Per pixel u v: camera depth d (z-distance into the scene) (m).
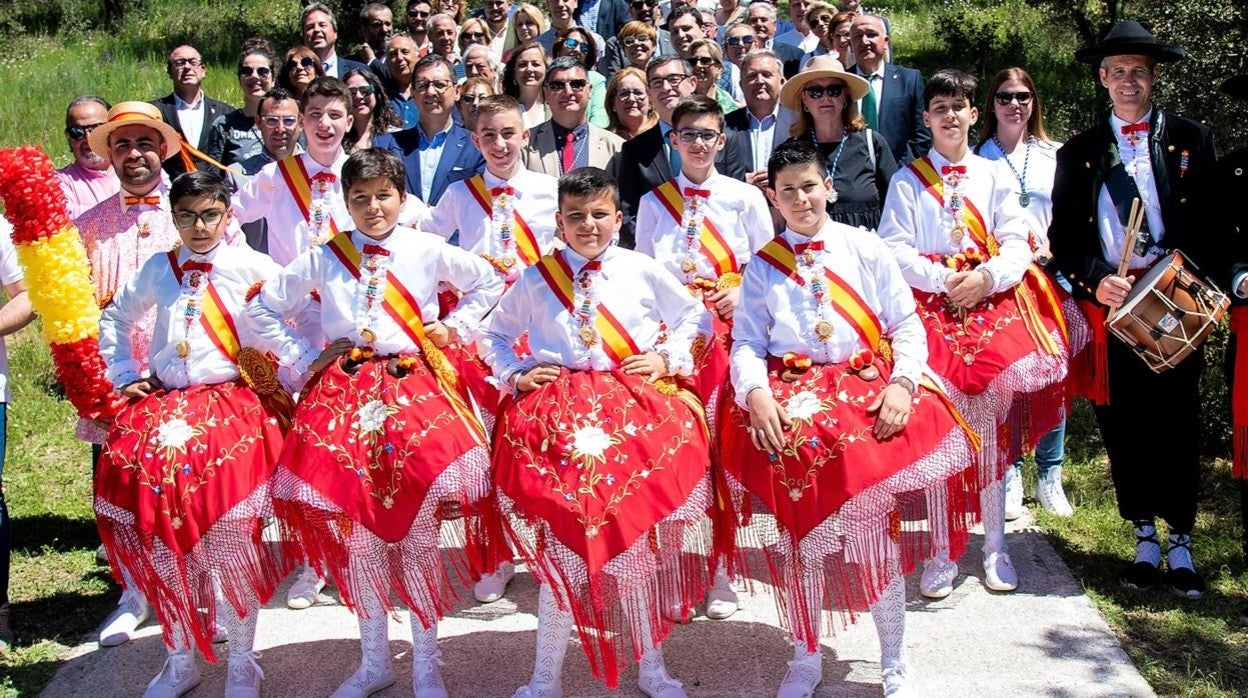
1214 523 6.01
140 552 4.36
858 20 7.34
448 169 6.99
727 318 5.21
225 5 20.73
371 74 7.30
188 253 4.60
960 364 5.06
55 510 6.56
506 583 5.54
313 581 5.42
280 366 4.69
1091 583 5.41
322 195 5.62
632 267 4.42
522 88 7.96
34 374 8.38
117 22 20.05
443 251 4.56
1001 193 5.20
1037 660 4.74
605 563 4.05
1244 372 5.10
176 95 8.68
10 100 14.47
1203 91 9.45
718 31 11.73
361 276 4.45
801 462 4.15
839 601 4.30
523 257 5.66
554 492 4.08
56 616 5.45
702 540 4.44
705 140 5.33
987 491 5.32
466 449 4.33
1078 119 12.54
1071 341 5.55
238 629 4.50
